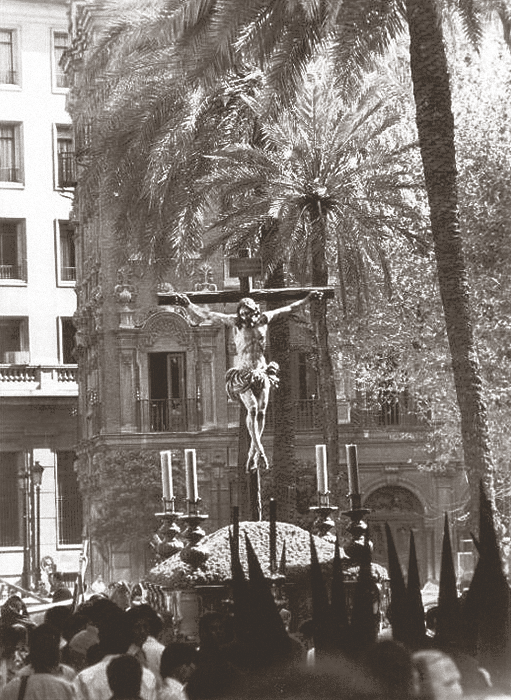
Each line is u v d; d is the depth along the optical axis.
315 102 35.09
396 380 46.53
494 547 8.70
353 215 35.84
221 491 59.66
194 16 25.75
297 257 36.78
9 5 73.00
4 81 72.94
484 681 7.83
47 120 73.19
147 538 57.38
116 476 58.88
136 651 12.99
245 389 21.66
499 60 40.38
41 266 72.69
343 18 24.75
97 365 61.84
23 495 64.81
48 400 71.25
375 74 36.06
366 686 7.27
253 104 33.34
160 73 33.47
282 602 16.98
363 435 59.38
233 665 7.93
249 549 8.48
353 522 18.58
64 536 71.00
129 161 34.91
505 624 8.55
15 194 72.50
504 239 38.72
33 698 10.70
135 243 37.41
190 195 35.44
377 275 40.59
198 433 59.62
